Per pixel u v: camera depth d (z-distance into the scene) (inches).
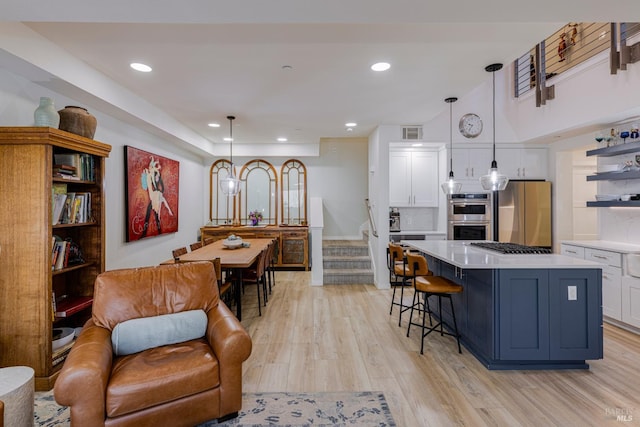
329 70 115.8
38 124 92.3
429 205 225.5
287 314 156.6
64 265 101.0
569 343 101.0
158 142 188.5
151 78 123.2
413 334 132.4
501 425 76.7
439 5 67.7
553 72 194.2
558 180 203.8
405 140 201.6
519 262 104.8
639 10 69.4
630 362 107.0
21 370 72.2
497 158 211.3
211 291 97.0
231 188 176.4
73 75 104.3
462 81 126.5
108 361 71.7
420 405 84.7
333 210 276.1
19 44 85.2
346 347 120.1
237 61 108.0
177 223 213.8
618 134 151.6
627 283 131.8
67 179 99.1
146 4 65.6
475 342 112.6
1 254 88.7
